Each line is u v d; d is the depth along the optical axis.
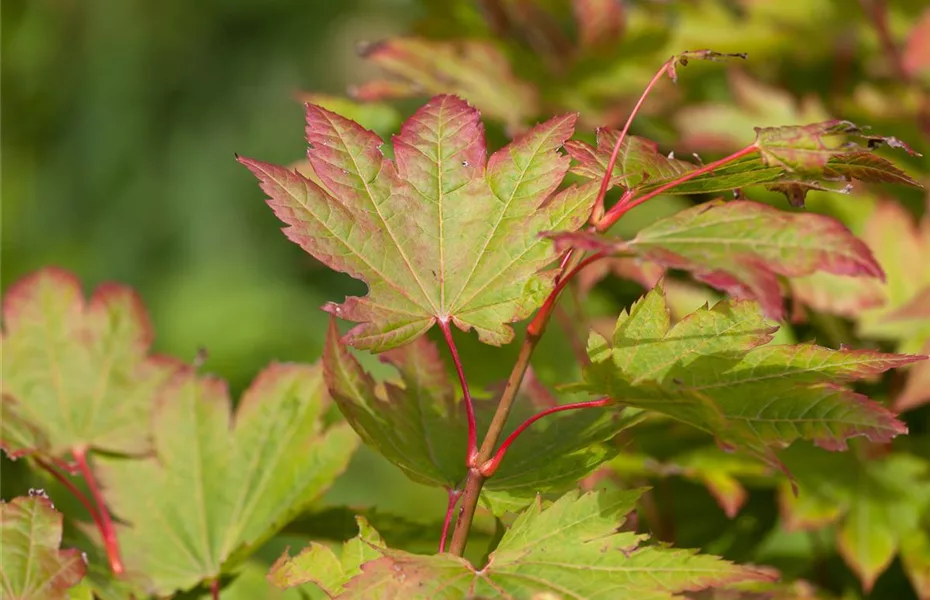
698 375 0.83
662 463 1.00
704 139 1.07
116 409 0.96
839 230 0.79
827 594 1.01
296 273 3.17
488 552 0.86
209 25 3.56
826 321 1.03
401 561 0.82
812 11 1.19
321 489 0.93
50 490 1.01
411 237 0.84
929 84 1.09
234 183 3.42
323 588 0.84
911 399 0.99
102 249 3.39
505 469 0.87
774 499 1.04
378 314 0.83
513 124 1.05
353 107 1.09
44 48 3.61
